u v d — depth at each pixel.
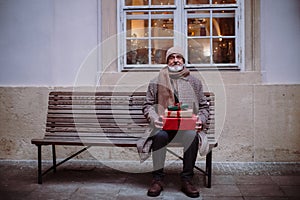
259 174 4.30
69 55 4.89
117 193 3.71
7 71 4.93
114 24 4.88
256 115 4.75
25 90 4.89
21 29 4.91
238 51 4.83
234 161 4.80
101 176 4.28
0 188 3.85
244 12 4.80
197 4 4.87
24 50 4.91
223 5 4.82
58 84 4.89
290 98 4.71
